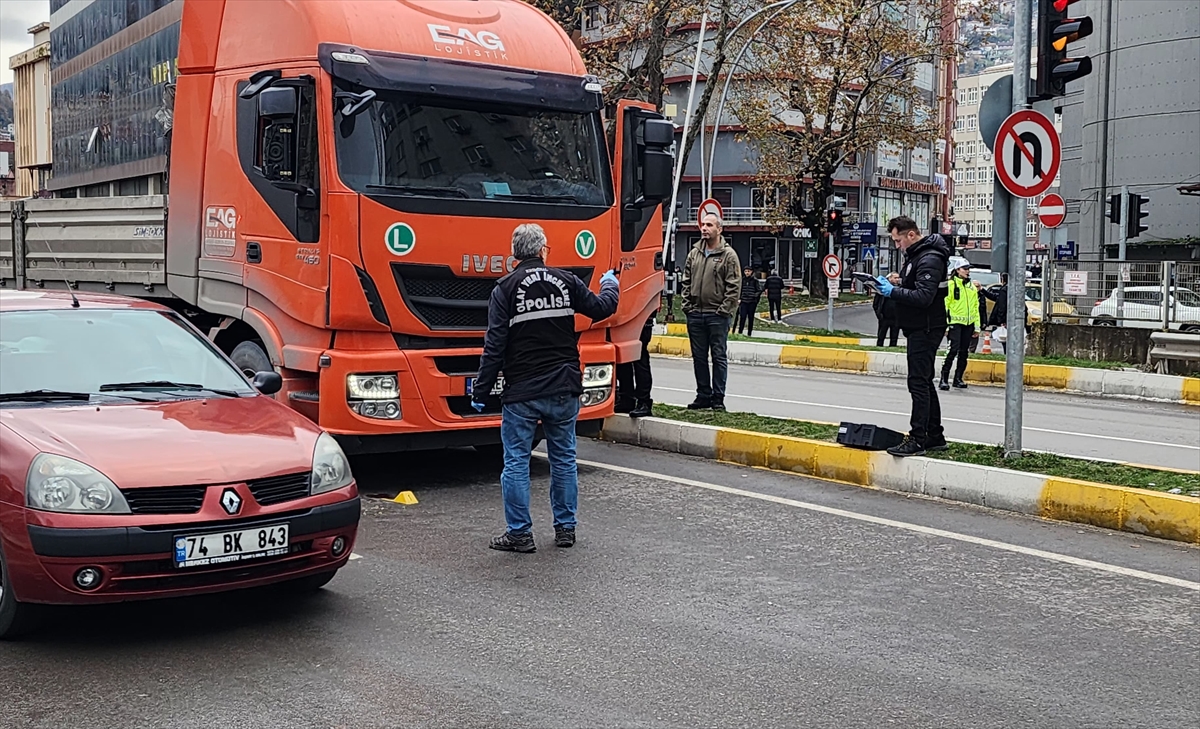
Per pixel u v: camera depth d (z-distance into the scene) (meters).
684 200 67.75
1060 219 22.33
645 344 11.55
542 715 4.68
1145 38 42.97
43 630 5.68
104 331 6.80
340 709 4.71
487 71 9.34
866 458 9.65
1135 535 8.04
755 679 5.14
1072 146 51.72
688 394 16.50
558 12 29.11
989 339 24.95
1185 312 20.64
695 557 7.25
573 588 6.53
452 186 9.01
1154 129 42.91
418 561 7.07
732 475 10.03
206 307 10.18
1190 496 8.04
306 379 9.25
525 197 9.32
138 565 5.23
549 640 5.62
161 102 11.59
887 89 42.06
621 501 8.89
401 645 5.52
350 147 8.68
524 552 7.30
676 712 4.74
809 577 6.83
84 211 12.16
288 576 5.69
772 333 31.97
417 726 4.55
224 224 9.84
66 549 5.11
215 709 4.70
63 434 5.52
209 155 10.07
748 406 15.38
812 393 17.30
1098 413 15.55
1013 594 6.55
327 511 5.75
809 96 42.53
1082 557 7.40
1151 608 6.33
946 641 5.71
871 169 74.69
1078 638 5.79
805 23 37.72
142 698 4.81
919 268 9.42
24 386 6.18
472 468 10.26
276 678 5.06
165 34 11.59
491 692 4.93
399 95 8.89
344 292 8.65
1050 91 9.25
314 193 8.73
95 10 14.34
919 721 4.70
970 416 14.76
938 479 9.18
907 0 42.28
